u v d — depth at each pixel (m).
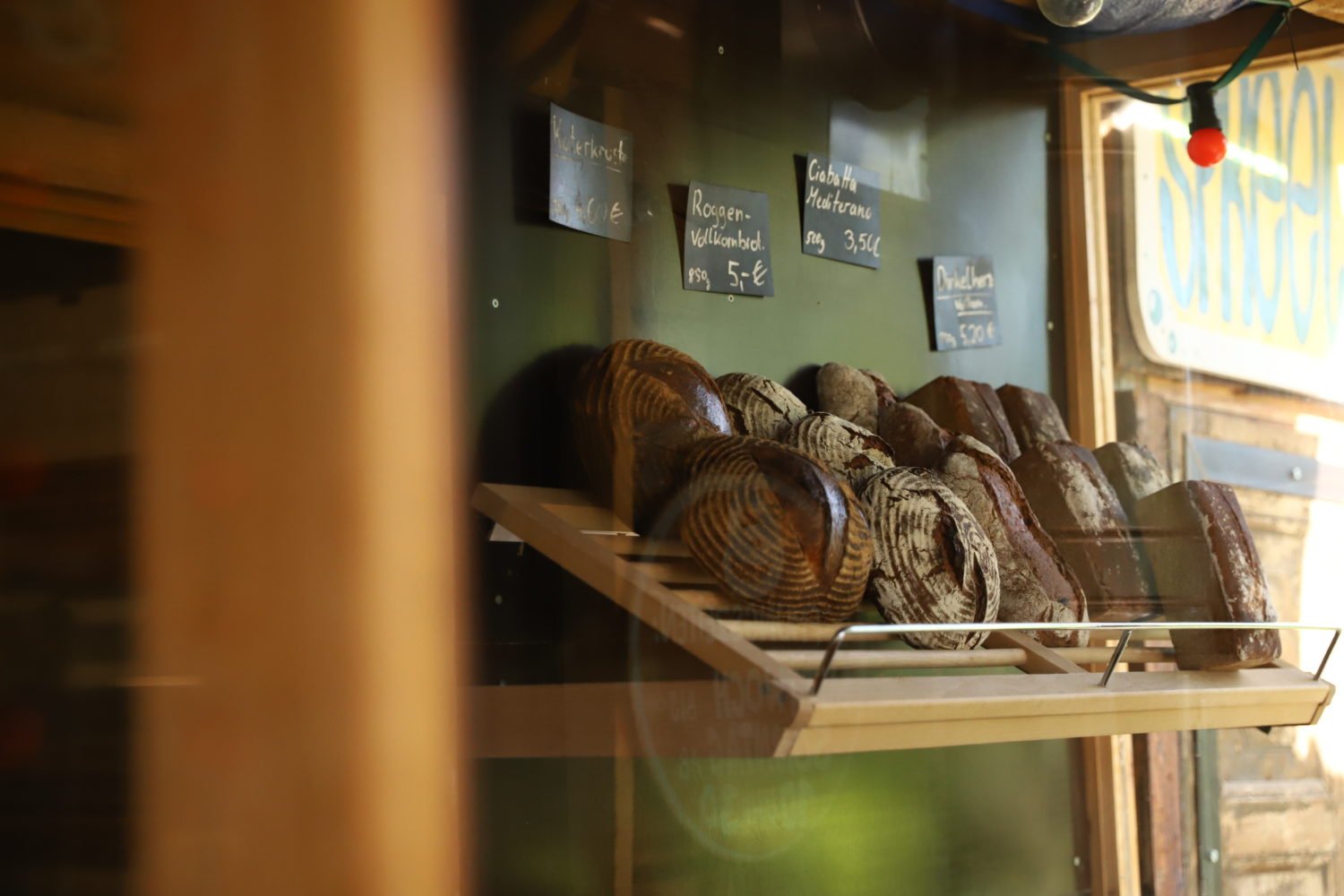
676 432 0.81
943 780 1.18
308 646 0.32
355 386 0.33
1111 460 1.13
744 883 0.93
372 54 0.33
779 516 0.76
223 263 0.32
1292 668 1.08
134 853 0.31
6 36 0.33
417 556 0.34
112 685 0.31
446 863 0.35
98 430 0.32
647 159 0.97
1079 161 1.27
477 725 0.73
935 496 0.91
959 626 0.81
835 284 1.15
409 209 0.34
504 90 0.85
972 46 1.21
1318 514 1.11
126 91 0.32
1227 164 1.17
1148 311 1.23
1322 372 1.12
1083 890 1.31
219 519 0.32
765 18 1.06
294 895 0.31
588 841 0.77
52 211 0.32
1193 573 1.03
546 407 0.87
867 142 1.17
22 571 0.32
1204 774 1.21
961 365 1.27
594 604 0.74
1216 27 1.13
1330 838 1.11
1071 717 0.88
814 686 0.71
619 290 0.94
